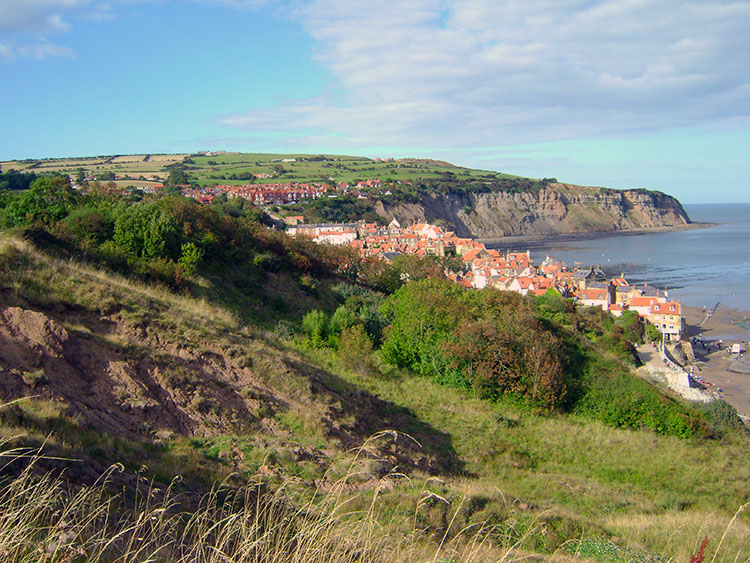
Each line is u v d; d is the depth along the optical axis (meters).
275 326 32.12
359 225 167.75
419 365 31.22
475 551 8.34
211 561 6.40
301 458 13.80
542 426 26.03
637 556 11.94
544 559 10.41
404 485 13.77
